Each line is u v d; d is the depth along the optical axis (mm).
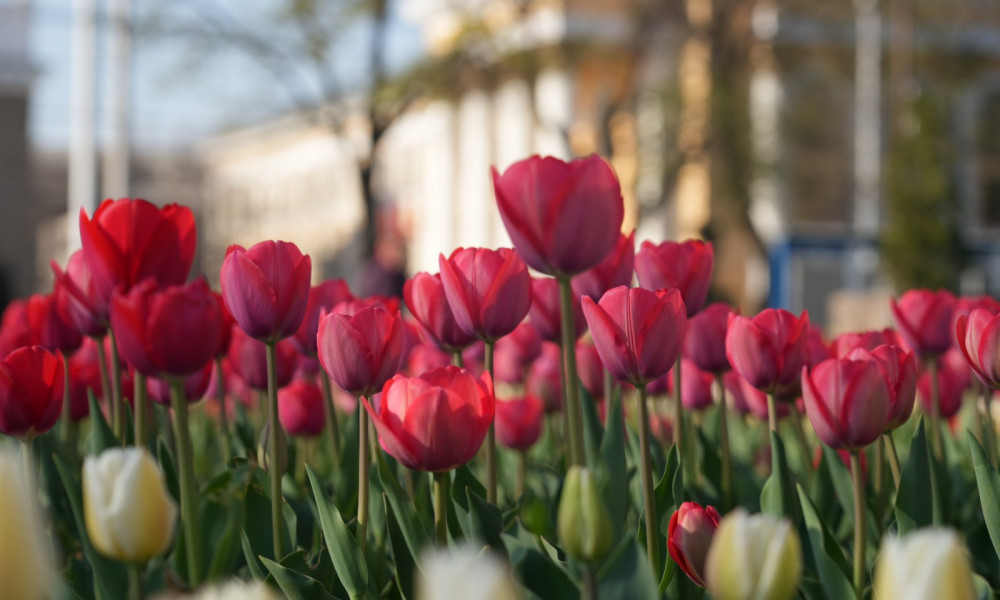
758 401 1860
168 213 1345
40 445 1551
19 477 882
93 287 1490
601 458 1396
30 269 21969
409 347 2107
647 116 19344
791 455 1968
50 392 1375
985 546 1452
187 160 32031
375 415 1230
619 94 19984
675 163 19234
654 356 1262
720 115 19016
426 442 1217
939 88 20906
